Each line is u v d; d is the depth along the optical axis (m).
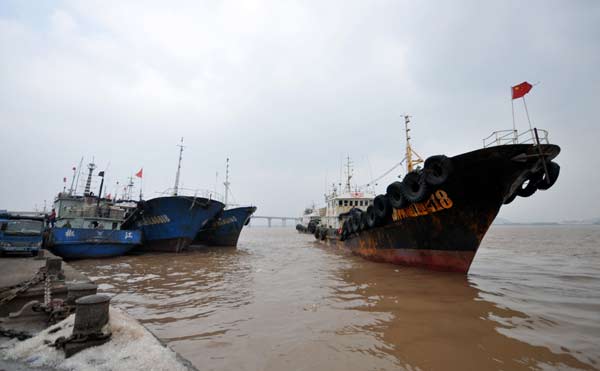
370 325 5.54
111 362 2.85
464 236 10.09
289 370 3.90
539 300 7.26
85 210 19.33
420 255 11.82
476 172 8.99
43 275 6.25
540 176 9.09
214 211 20.36
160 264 13.83
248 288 8.64
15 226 11.31
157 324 5.60
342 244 20.70
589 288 8.66
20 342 3.30
